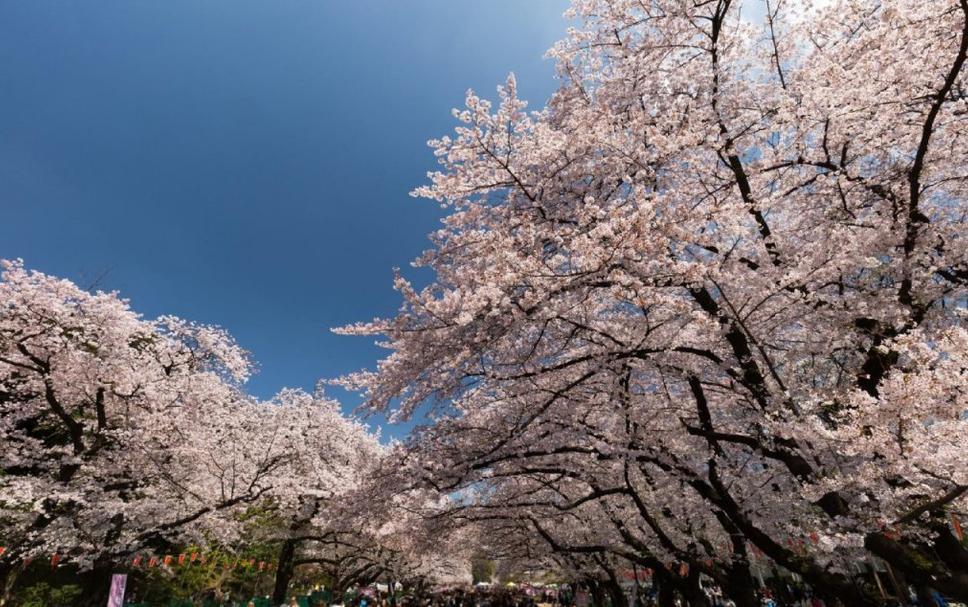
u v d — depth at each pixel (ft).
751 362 21.34
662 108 27.68
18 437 40.45
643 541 33.01
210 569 56.49
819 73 21.88
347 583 79.51
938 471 13.10
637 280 16.98
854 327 20.56
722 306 19.72
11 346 38.22
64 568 52.90
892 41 19.58
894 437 13.26
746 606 25.45
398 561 79.51
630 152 22.33
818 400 16.44
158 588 56.08
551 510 37.86
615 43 30.45
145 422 41.98
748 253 23.91
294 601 60.18
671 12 26.27
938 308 21.30
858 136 22.31
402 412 24.50
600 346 23.71
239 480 46.50
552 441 25.72
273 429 54.39
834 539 15.57
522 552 56.70
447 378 23.21
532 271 18.30
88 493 38.34
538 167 27.14
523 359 23.40
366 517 30.66
